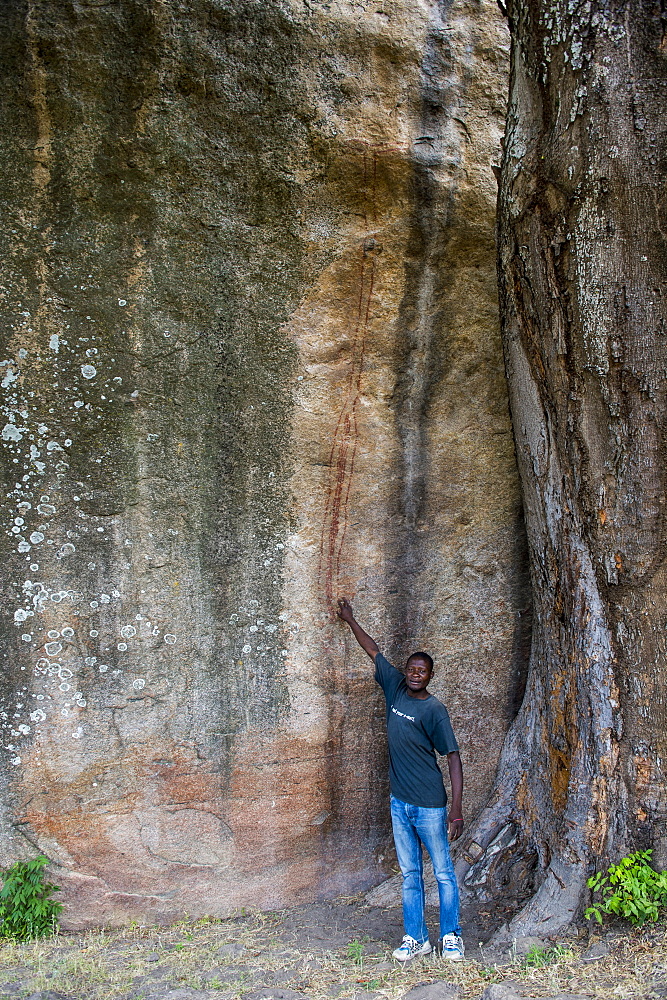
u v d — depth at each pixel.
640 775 3.68
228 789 4.18
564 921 3.69
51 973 3.48
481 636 4.68
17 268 3.81
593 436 3.74
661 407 3.62
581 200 3.61
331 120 4.21
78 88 3.81
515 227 3.90
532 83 3.75
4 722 3.82
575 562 3.88
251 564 4.23
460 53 4.49
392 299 4.44
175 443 4.08
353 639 4.43
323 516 4.37
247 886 4.21
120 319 3.97
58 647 3.90
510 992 3.10
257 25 4.06
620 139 3.51
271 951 3.78
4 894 3.76
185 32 3.93
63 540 3.91
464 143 4.51
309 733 4.34
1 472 3.82
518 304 4.02
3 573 3.82
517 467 4.65
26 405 3.85
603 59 3.51
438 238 4.49
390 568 4.51
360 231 4.34
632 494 3.66
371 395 4.45
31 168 3.80
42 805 3.88
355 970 3.56
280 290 4.23
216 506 4.16
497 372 4.68
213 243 4.10
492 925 3.97
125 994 3.34
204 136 4.03
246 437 4.21
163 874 4.07
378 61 4.30
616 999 3.07
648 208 3.54
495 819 4.39
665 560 3.66
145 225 3.98
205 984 3.44
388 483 4.50
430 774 3.75
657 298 3.59
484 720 4.67
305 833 4.33
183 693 4.10
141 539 4.03
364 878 4.45
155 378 4.04
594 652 3.81
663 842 3.65
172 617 4.08
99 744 3.96
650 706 3.68
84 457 3.94
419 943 3.67
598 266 3.61
